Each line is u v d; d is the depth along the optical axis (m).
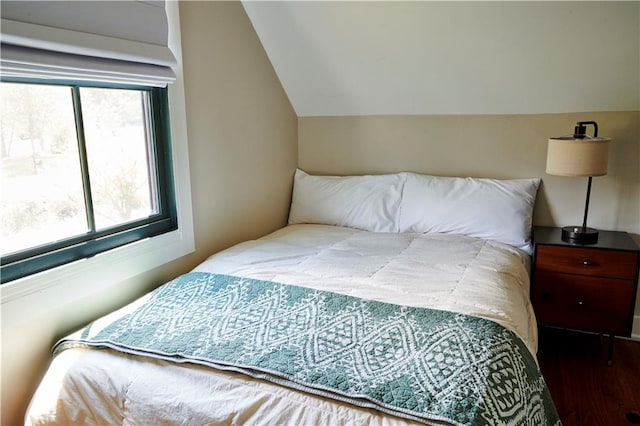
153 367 1.23
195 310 1.50
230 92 2.31
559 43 2.12
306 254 2.11
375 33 2.33
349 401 1.03
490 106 2.54
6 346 1.37
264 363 1.17
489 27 2.14
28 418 1.30
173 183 1.98
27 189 1.43
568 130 2.43
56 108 1.49
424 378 1.09
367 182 2.76
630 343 2.42
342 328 1.35
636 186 2.35
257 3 2.35
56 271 1.48
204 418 1.10
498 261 1.99
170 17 1.86
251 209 2.59
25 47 1.29
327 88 2.76
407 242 2.30
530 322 1.70
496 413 1.00
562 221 2.52
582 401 1.92
